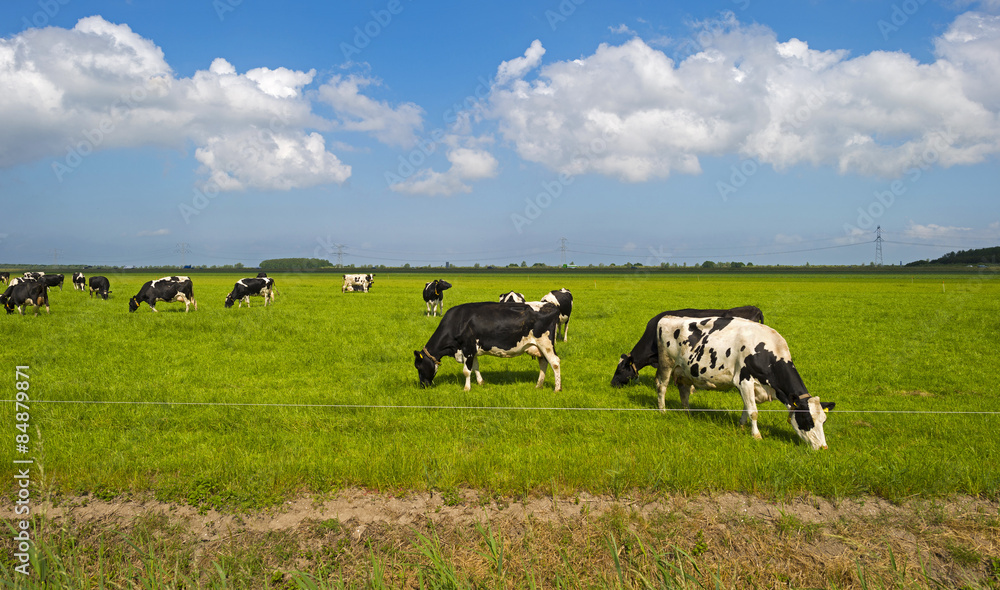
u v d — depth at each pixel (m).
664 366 10.42
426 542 5.38
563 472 6.95
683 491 6.68
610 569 5.43
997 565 5.47
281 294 46.91
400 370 14.44
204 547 5.80
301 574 4.88
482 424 9.39
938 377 13.80
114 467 7.13
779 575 5.43
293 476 6.87
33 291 25.69
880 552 5.70
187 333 20.36
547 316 12.05
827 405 8.34
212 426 9.36
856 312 31.14
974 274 115.69
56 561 5.18
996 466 7.27
